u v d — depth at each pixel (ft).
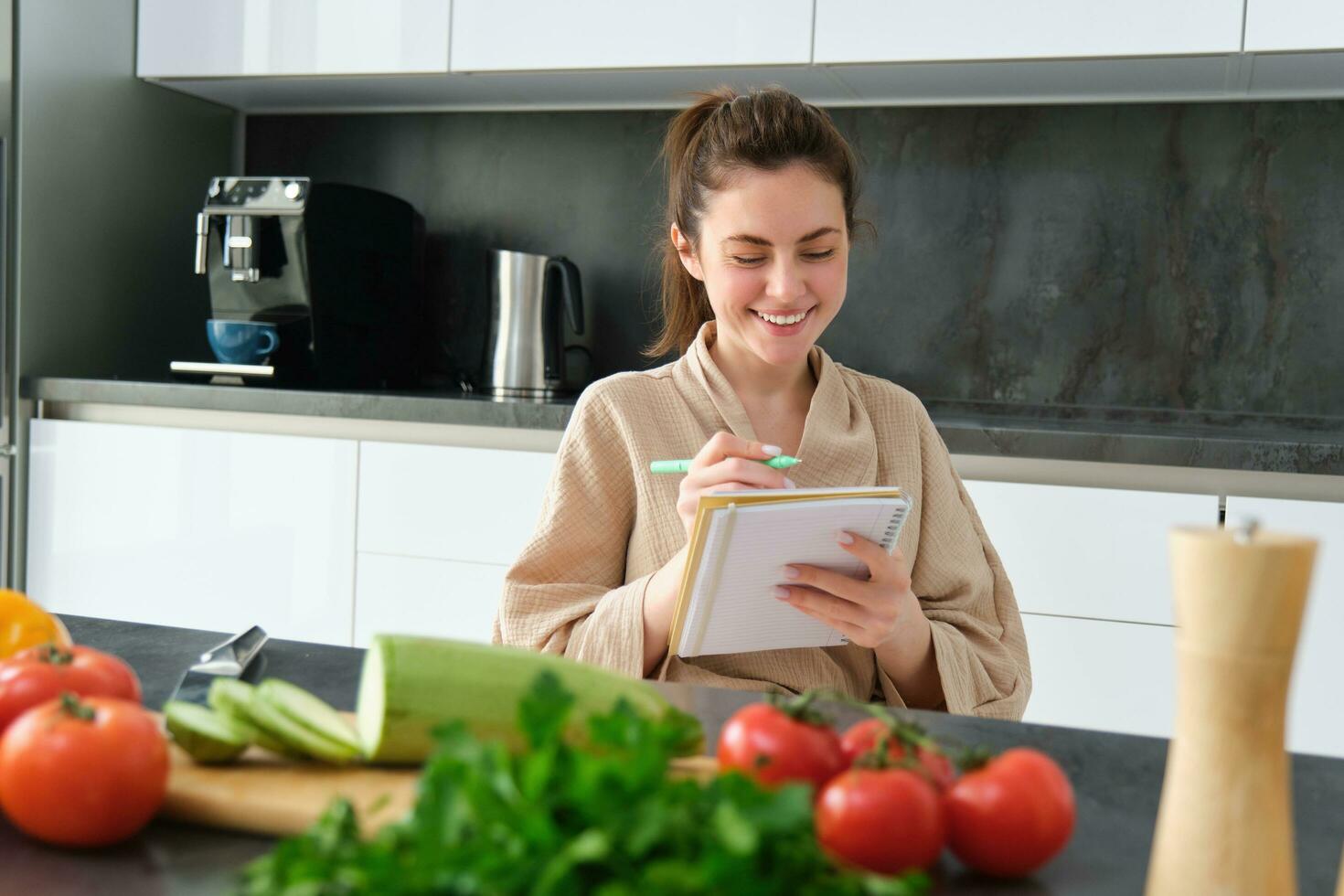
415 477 7.47
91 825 1.94
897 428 4.32
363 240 8.71
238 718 2.27
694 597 3.32
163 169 9.32
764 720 2.06
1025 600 6.55
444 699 2.22
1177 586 1.65
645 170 9.06
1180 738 1.66
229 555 7.86
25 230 8.13
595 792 1.34
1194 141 7.99
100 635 3.45
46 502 8.23
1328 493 6.22
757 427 4.27
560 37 7.90
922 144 8.48
